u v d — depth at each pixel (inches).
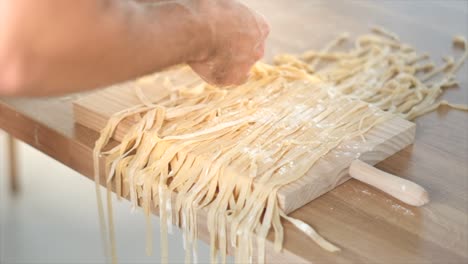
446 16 58.4
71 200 79.7
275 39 52.7
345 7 59.6
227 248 33.8
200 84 43.0
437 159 39.0
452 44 53.1
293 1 60.6
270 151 36.2
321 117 39.8
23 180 83.0
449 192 36.0
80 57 26.0
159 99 41.5
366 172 35.5
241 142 36.8
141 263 70.1
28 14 24.6
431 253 31.4
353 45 52.5
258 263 32.2
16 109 42.6
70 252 71.2
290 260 31.2
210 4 33.2
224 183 34.4
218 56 34.8
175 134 37.7
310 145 37.1
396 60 49.1
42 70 25.6
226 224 33.1
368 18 57.5
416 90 45.5
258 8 58.6
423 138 41.1
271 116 39.6
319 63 49.5
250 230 32.1
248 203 33.3
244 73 37.3
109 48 26.8
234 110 40.3
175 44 30.5
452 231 32.9
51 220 76.3
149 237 37.1
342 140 37.8
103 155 38.0
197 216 34.3
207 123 38.9
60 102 43.6
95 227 75.4
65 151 40.6
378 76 47.4
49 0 24.8
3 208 77.9
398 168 38.0
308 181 34.1
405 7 60.1
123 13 27.6
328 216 33.7
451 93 46.3
